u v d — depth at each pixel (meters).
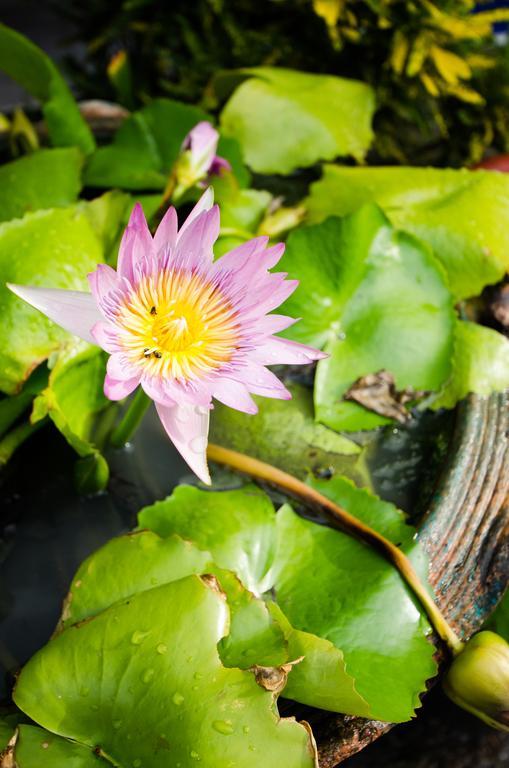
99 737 0.71
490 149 1.04
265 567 0.78
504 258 0.88
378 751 0.84
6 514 0.80
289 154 0.94
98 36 1.03
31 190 0.88
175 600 0.72
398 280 0.86
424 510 0.80
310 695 0.72
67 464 0.82
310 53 1.01
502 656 0.75
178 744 0.70
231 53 1.01
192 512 0.79
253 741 0.70
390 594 0.76
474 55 0.98
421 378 0.85
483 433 0.82
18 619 0.77
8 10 1.58
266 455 0.83
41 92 0.93
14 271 0.80
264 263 0.73
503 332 0.87
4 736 0.72
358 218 0.86
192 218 0.74
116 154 0.92
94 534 0.80
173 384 0.73
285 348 0.74
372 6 0.95
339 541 0.78
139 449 0.83
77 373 0.82
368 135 0.96
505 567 0.79
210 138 0.84
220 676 0.71
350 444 0.84
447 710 0.86
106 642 0.72
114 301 0.72
